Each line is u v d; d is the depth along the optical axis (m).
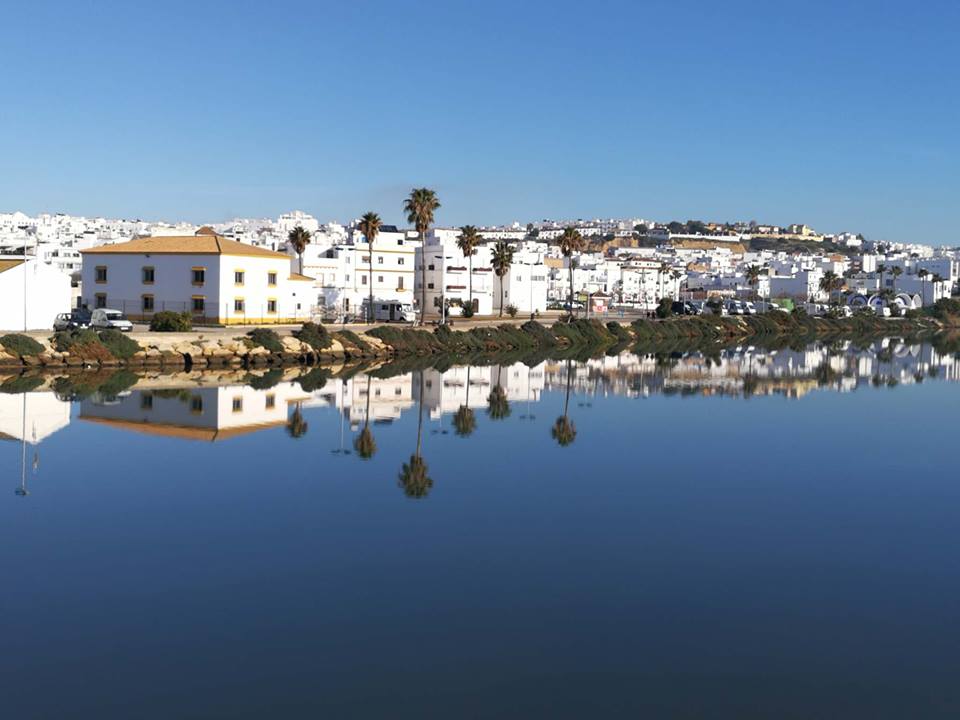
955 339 177.25
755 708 18.81
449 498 36.00
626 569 27.45
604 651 21.42
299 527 31.41
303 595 24.80
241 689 19.33
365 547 29.23
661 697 19.20
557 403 66.38
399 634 22.23
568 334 138.25
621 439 51.22
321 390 69.88
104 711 18.33
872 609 24.42
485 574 26.70
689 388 78.69
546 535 30.94
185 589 25.20
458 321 144.00
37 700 18.78
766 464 44.66
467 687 19.52
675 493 37.78
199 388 68.75
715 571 27.42
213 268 108.88
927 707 18.94
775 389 79.25
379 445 47.28
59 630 22.30
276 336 94.12
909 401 71.75
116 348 82.31
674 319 178.38
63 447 45.06
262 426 52.09
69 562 27.41
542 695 19.23
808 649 21.73
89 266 114.44
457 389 73.38
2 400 59.69
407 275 153.62
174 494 36.00
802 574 27.27
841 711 18.73
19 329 90.38
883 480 41.31
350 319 130.00
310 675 20.00
